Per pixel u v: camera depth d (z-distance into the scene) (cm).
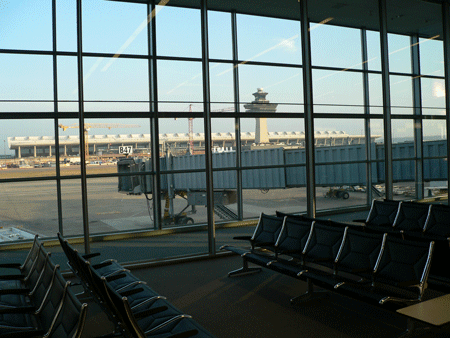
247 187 745
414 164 881
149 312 291
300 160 788
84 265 365
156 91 681
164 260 656
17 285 409
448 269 460
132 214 676
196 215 703
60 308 282
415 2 888
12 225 630
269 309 446
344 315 423
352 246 438
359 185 830
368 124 836
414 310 274
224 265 645
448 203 923
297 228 523
